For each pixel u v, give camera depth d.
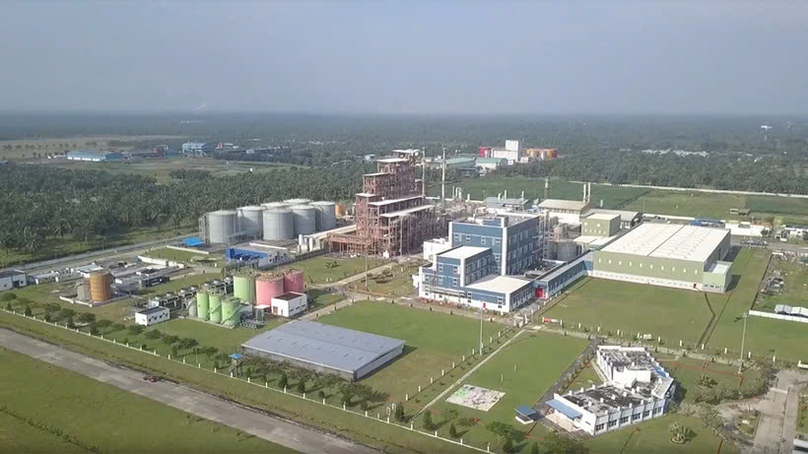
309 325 124.00
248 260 181.62
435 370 106.88
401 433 85.62
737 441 82.94
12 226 197.38
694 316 136.00
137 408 93.06
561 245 188.75
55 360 111.38
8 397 96.44
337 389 98.94
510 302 139.25
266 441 83.75
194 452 80.69
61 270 171.50
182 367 107.69
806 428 86.19
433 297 149.12
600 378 103.62
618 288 158.25
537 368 107.50
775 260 190.00
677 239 183.25
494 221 163.50
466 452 80.94
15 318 133.25
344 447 82.56
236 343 119.25
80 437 84.50
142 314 129.50
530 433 85.31
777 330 126.75
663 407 90.69
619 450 80.69
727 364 109.50
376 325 130.25
